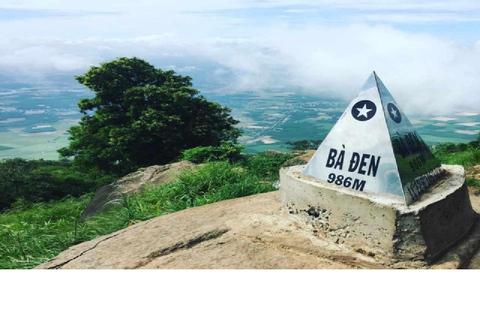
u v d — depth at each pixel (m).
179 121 14.51
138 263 3.20
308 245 3.07
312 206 3.25
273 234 3.26
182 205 5.16
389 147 2.97
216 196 5.12
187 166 7.81
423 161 3.26
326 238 3.13
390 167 2.93
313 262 2.91
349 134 3.21
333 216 3.10
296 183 3.39
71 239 4.75
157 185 7.12
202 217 3.91
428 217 2.81
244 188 5.23
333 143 3.29
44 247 4.61
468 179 6.27
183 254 3.19
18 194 11.60
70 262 3.47
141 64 16.31
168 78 16.94
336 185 3.18
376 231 2.87
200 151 10.02
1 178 11.98
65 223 6.27
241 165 8.80
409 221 2.75
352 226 2.99
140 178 7.67
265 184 5.61
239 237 3.30
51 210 7.99
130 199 6.09
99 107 16.39
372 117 3.12
